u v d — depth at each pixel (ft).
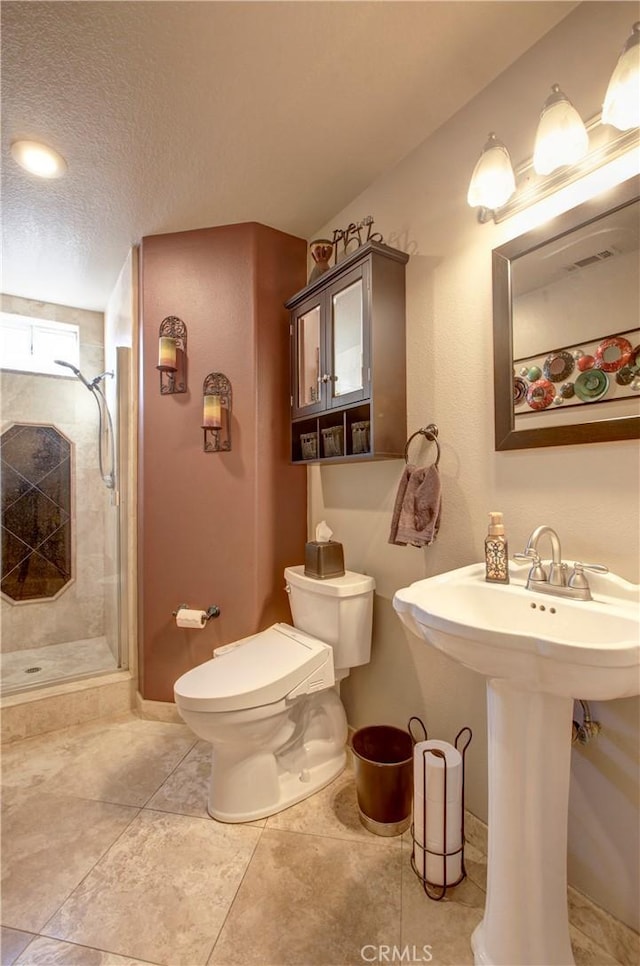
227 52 3.94
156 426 6.91
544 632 3.37
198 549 6.69
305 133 4.93
